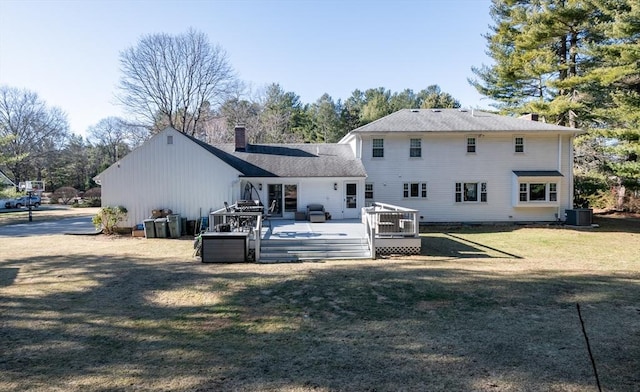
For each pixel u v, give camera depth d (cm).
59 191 5084
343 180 2106
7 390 455
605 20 2483
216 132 4719
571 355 546
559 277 1016
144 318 719
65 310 767
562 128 2295
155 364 525
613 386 457
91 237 1862
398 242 1366
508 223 2327
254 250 1316
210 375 491
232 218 1602
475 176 2322
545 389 451
